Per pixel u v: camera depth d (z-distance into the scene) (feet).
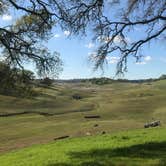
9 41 57.21
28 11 57.31
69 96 437.17
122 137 77.97
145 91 500.74
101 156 53.26
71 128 160.35
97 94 517.14
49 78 62.28
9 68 59.52
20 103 275.59
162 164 44.52
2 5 57.77
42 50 60.29
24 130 158.61
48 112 256.52
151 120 192.65
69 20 60.64
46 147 80.79
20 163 58.95
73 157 55.93
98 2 62.18
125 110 263.08
